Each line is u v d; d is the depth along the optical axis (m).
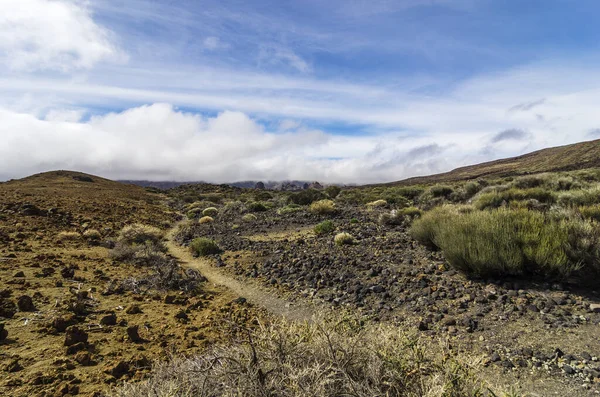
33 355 3.99
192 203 42.53
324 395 2.17
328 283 7.52
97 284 7.20
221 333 4.97
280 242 12.98
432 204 19.73
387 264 8.26
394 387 2.30
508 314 5.06
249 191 70.75
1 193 23.14
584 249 6.02
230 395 2.20
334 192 37.25
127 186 60.25
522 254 6.32
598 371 3.62
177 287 7.72
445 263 7.66
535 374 3.68
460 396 2.30
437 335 4.72
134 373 3.69
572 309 5.00
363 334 2.70
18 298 5.74
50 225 14.86
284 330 2.69
